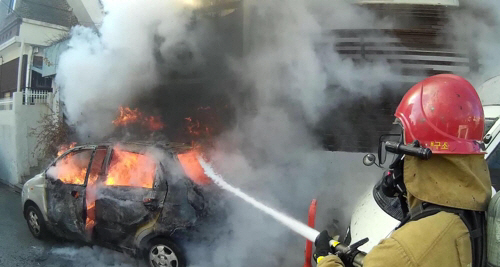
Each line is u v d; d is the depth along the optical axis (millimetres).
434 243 1023
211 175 4035
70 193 4012
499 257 1059
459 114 1166
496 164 2561
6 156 8562
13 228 5113
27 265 3914
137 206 3529
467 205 1080
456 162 1119
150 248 3506
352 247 1391
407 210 1450
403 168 1255
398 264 1022
